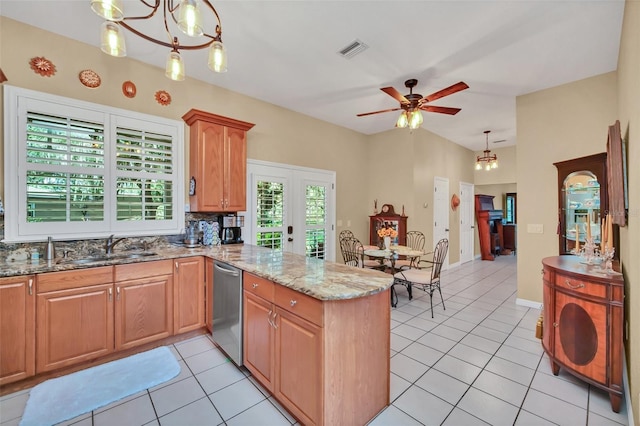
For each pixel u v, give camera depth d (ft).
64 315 7.09
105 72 9.41
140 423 5.66
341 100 13.61
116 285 7.80
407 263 16.87
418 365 7.82
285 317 5.75
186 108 11.17
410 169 17.42
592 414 5.95
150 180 10.24
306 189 15.66
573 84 11.32
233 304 7.46
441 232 19.99
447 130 18.47
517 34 8.45
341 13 7.66
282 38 8.77
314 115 15.70
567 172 10.79
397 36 8.63
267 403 6.24
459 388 6.81
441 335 9.70
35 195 8.13
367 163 19.45
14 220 7.82
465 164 23.13
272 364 6.09
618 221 6.96
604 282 6.23
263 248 10.32
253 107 13.28
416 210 17.58
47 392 6.50
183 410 6.01
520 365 7.82
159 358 7.98
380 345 5.96
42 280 6.81
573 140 11.29
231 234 11.55
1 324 6.37
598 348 6.30
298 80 11.55
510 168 22.86
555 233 11.82
